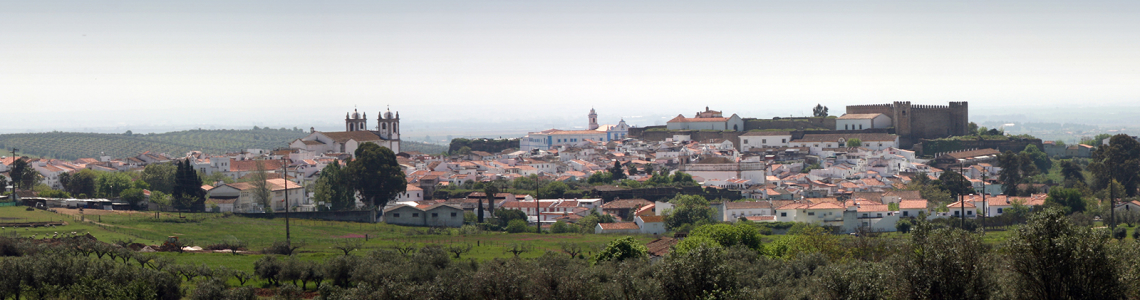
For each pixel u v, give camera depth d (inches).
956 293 3464.6
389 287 4158.5
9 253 5196.9
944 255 3499.0
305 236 7470.5
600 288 4215.1
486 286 4143.7
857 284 3673.7
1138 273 3351.4
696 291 3759.8
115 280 4291.3
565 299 4057.6
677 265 3823.8
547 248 6781.5
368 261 5009.8
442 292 4160.9
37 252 5034.5
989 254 3695.9
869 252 5689.0
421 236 7637.8
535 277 4271.7
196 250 6156.5
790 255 5910.4
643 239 7490.2
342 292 4350.4
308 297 4648.1
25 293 4205.2
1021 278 3447.3
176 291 4431.6
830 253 5767.7
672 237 7677.2
